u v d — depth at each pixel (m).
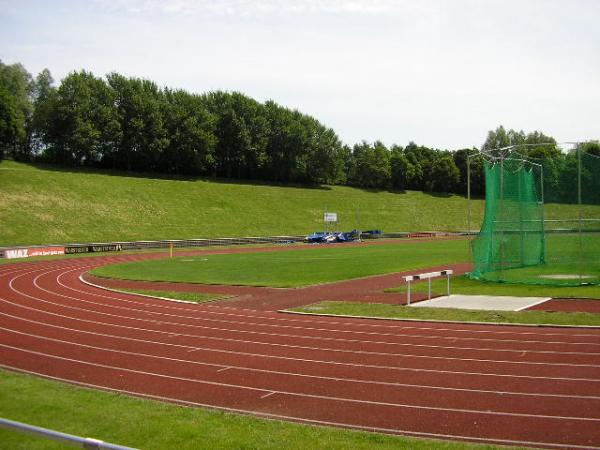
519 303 23.02
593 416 10.26
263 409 11.10
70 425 9.88
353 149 137.00
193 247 65.69
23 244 59.06
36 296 27.84
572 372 13.17
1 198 67.62
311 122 124.75
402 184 130.00
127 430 9.62
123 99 103.19
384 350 15.84
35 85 113.56
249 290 29.34
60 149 97.69
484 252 31.56
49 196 72.62
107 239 66.62
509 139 147.50
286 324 20.08
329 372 13.67
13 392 11.98
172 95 112.94
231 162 116.62
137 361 15.03
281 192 104.19
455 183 132.38
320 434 9.43
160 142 102.12
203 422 10.04
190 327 19.73
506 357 14.70
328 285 30.56
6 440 8.23
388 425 10.07
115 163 103.94
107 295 28.19
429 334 17.81
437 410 10.79
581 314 20.23
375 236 84.25
